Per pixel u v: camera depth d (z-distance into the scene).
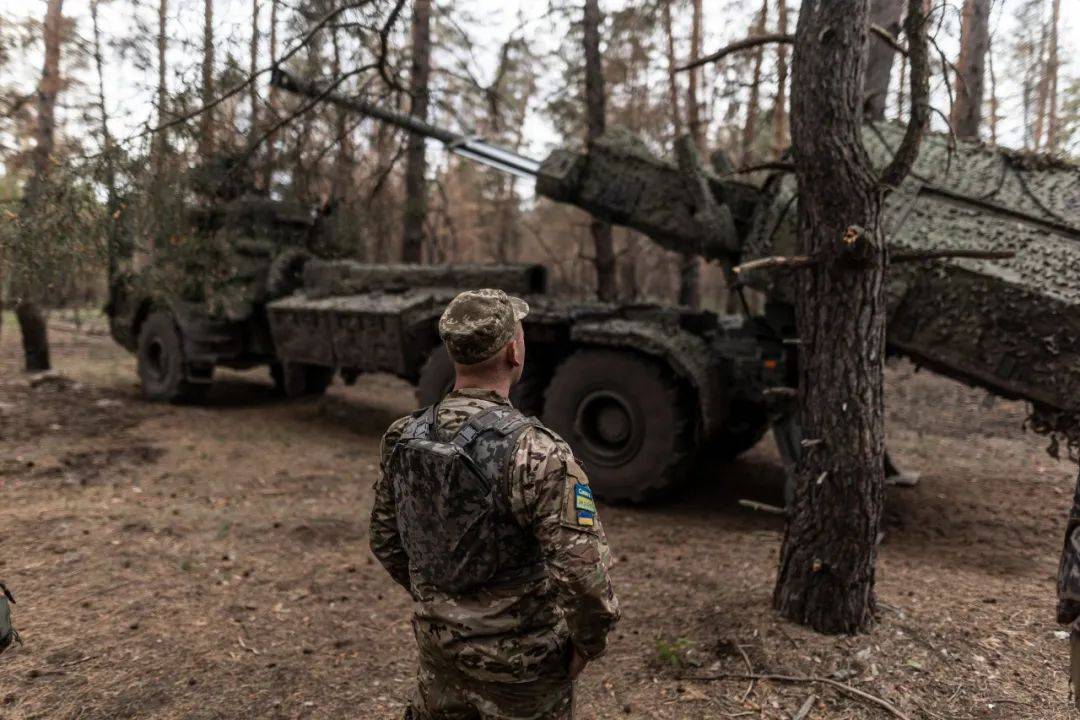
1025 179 4.45
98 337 14.46
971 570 3.99
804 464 3.06
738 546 4.44
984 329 3.91
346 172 7.21
